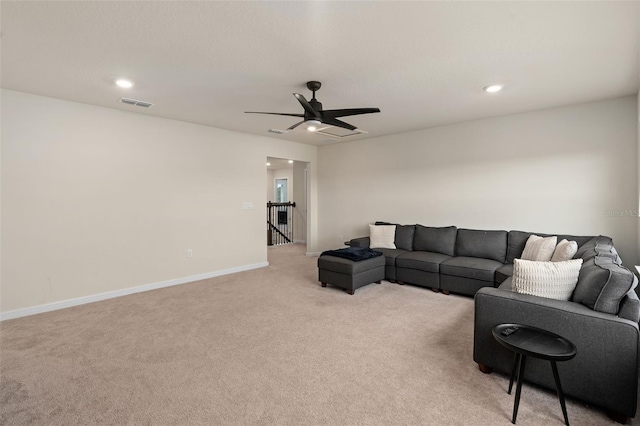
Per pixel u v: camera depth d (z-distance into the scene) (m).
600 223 3.70
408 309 3.48
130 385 2.06
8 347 2.59
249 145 5.52
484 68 2.79
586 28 2.14
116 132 4.00
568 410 1.80
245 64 2.69
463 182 4.75
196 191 4.80
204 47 2.40
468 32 2.19
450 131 4.86
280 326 3.02
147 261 4.28
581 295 1.95
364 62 2.67
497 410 1.80
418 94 3.47
